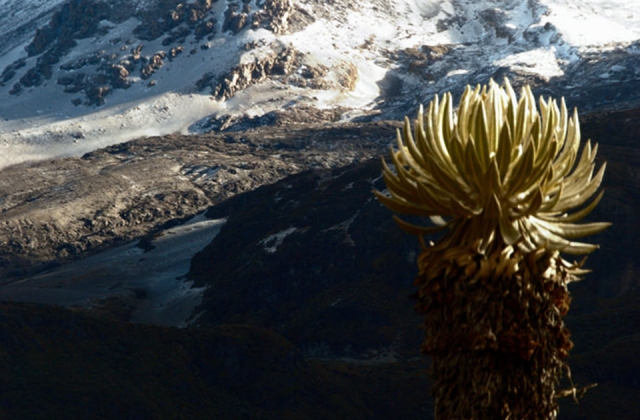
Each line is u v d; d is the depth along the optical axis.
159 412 165.00
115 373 176.25
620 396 159.00
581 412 153.25
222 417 167.88
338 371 189.62
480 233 4.91
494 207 4.85
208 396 173.00
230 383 177.25
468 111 5.18
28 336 183.88
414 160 5.21
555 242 4.87
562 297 4.78
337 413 172.38
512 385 4.62
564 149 5.19
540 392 4.65
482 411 4.59
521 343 4.59
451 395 4.68
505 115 5.16
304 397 175.75
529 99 5.17
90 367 178.00
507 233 4.86
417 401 175.75
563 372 4.72
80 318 190.62
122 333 187.75
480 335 4.61
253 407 173.00
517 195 4.95
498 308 4.69
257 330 187.88
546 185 5.02
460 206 4.89
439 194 5.04
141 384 172.38
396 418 172.38
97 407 165.75
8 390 168.88
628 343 173.38
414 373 188.62
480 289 4.73
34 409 163.88
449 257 4.84
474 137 5.04
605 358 168.75
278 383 177.25
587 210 5.02
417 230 5.05
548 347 4.68
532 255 4.77
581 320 197.50
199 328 191.88
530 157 4.82
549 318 4.73
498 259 4.76
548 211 5.02
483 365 4.64
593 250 4.86
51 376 173.50
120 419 163.50
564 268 4.88
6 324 184.62
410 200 5.14
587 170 5.16
